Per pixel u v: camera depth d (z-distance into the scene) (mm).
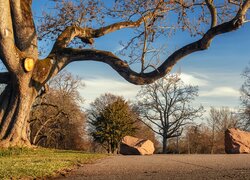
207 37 16938
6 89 19125
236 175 8039
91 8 20922
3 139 18547
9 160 12250
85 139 68188
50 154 16391
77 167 10625
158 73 17938
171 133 65875
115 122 49906
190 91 64625
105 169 10047
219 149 75688
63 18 21906
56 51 20156
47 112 54656
